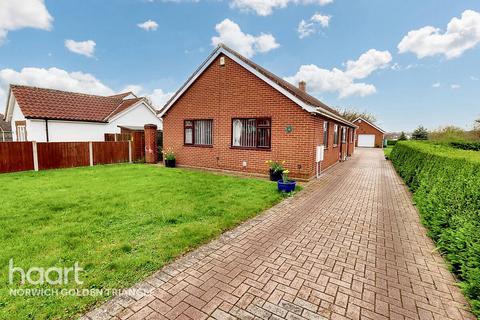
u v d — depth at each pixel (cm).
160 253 347
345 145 1866
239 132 1066
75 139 1778
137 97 2389
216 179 899
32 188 738
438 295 270
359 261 342
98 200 605
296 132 917
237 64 1026
